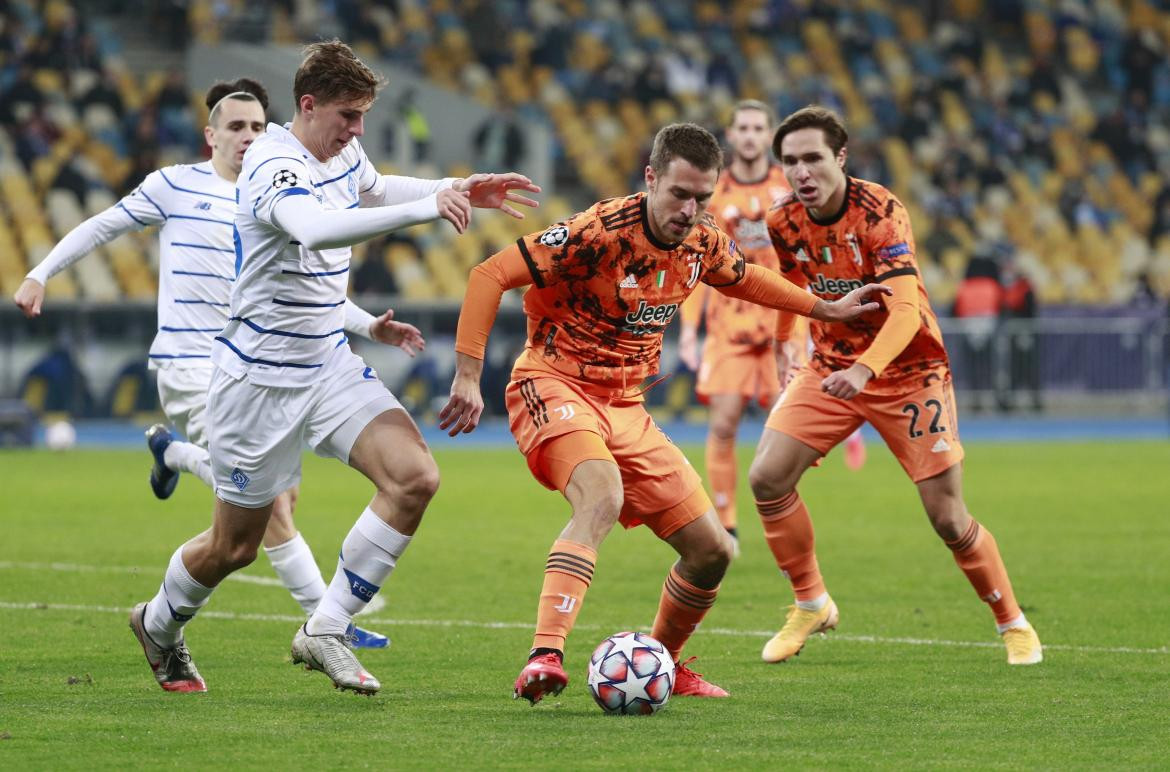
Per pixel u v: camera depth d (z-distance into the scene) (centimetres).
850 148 10494
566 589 1856
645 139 10556
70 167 8619
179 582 1961
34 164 8869
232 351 1919
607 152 10469
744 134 3662
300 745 1664
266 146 1875
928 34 12588
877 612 2816
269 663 2247
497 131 9875
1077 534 4044
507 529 4188
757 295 2077
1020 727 1789
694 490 1988
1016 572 3334
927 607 2875
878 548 3769
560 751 1638
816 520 4400
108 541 3825
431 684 2089
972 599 2975
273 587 3116
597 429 1961
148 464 6253
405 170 9450
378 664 2259
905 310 2198
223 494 1939
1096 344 8775
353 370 1947
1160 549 3731
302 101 1895
